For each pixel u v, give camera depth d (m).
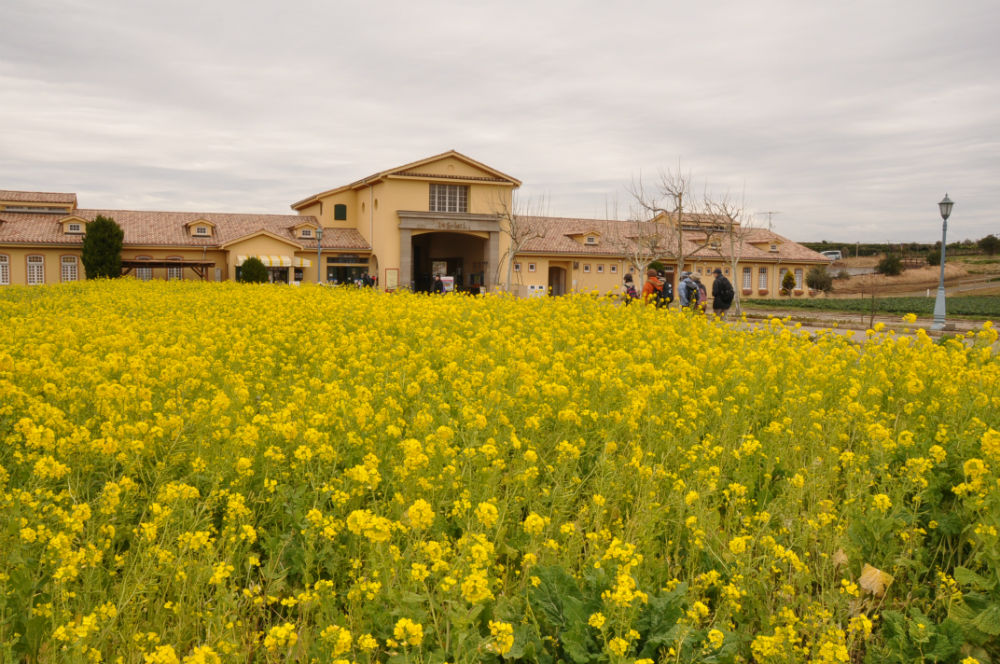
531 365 7.44
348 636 2.77
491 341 9.16
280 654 3.29
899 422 5.93
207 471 4.51
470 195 48.09
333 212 51.75
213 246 45.69
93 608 3.32
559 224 56.41
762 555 3.90
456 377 7.21
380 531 3.22
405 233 45.69
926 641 3.01
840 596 3.38
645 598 2.90
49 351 8.08
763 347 9.37
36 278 43.25
